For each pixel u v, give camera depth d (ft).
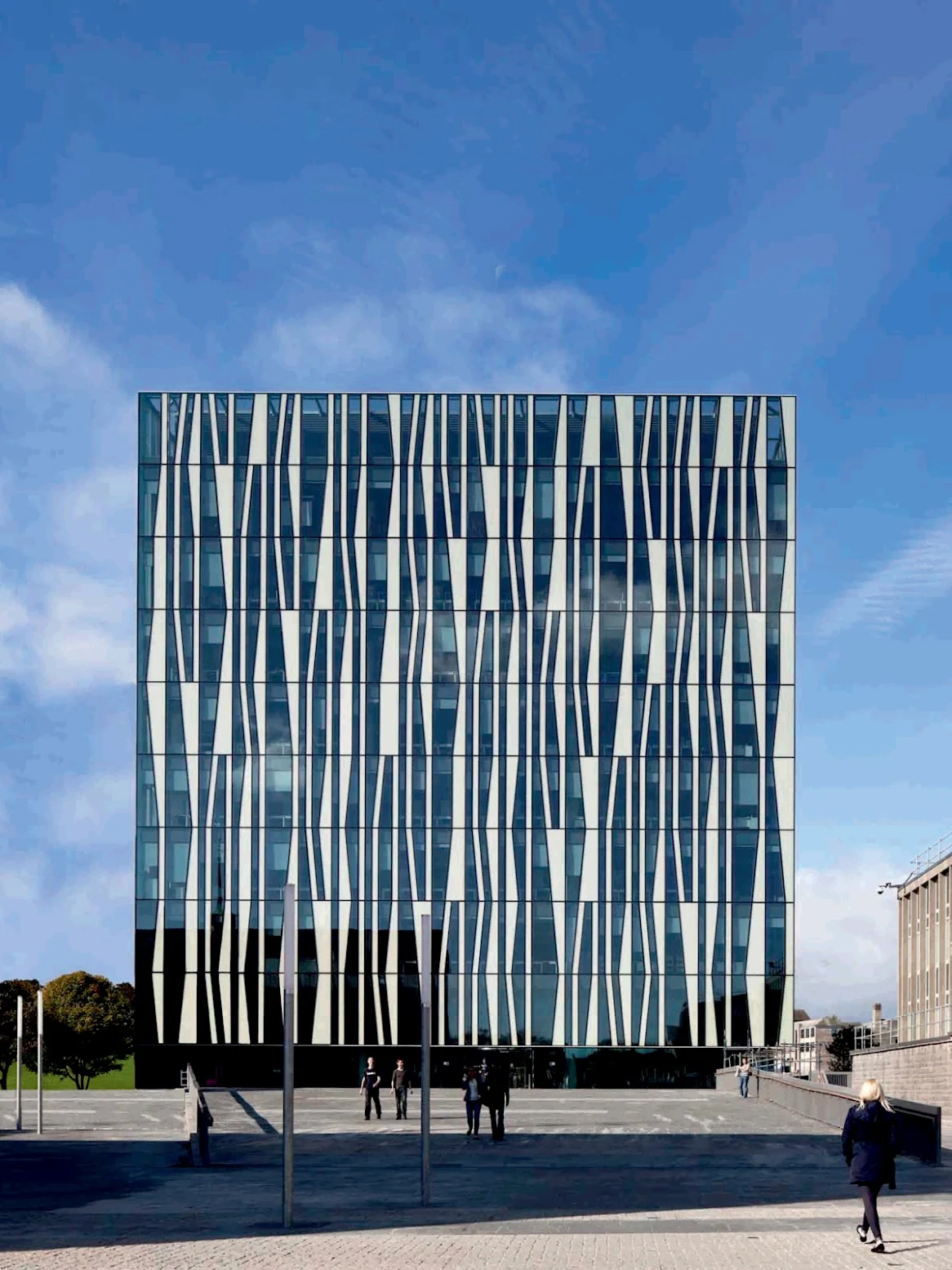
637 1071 276.21
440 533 288.92
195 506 287.89
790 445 293.02
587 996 277.85
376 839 280.72
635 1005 277.64
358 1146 121.49
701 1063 276.82
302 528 288.10
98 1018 379.55
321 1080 275.18
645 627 287.48
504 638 286.66
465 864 280.51
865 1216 57.06
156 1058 275.39
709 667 286.66
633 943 279.08
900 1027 195.31
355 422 291.17
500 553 288.92
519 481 290.56
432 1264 52.95
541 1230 64.39
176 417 290.15
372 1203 76.69
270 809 281.13
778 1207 73.87
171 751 281.95
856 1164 56.95
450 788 282.36
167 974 276.82
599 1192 82.48
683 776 283.79
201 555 286.87
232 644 284.82
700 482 291.99
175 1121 161.99
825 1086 149.89
